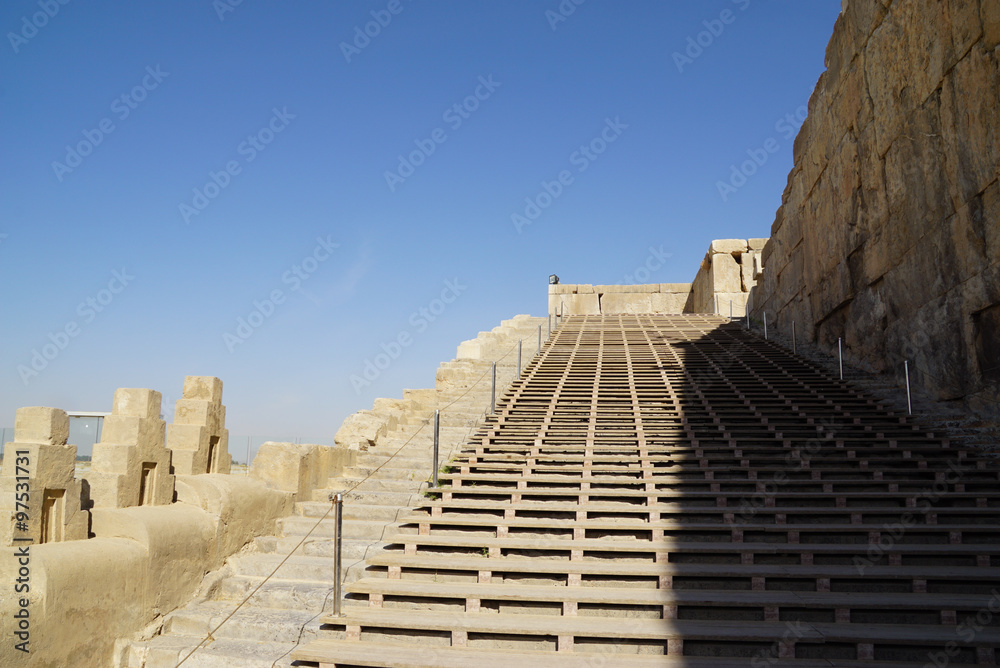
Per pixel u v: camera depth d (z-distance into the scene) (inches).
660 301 1273.4
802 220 740.7
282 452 359.6
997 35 374.0
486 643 231.0
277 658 235.9
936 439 376.8
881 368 542.9
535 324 903.1
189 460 313.9
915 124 471.8
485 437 411.5
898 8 488.4
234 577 295.0
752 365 600.4
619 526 288.4
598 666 212.4
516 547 279.1
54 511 240.7
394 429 478.3
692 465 359.3
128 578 245.0
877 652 216.7
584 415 459.5
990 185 387.9
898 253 506.9
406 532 307.4
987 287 394.0
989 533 275.7
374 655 222.8
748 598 241.3
